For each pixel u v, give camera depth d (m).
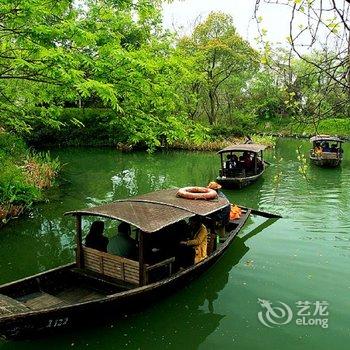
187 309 7.56
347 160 26.91
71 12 8.77
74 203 15.00
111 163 25.30
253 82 37.12
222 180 17.59
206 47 32.34
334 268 9.16
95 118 32.50
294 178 20.48
